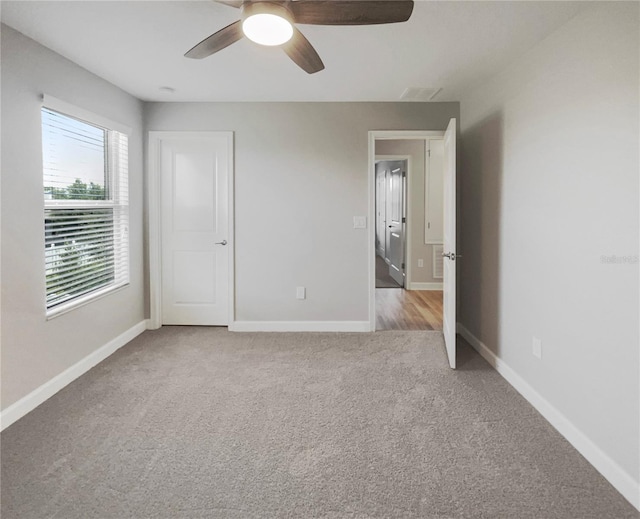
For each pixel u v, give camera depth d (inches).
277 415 101.1
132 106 156.9
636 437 71.0
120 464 81.1
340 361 137.5
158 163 168.9
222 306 175.5
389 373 127.4
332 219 169.2
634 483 71.0
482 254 143.8
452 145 132.3
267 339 160.4
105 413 101.7
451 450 86.4
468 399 110.0
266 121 166.4
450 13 89.3
